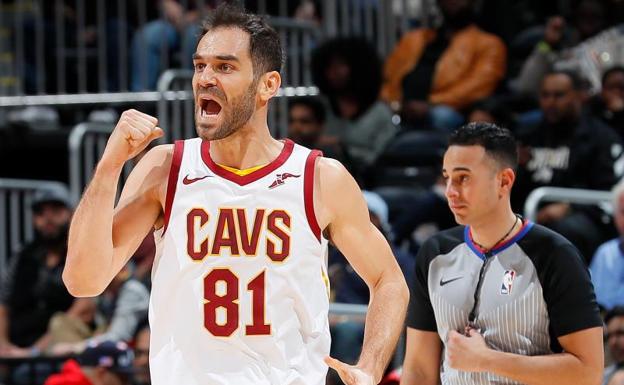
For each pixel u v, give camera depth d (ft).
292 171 28.96
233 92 28.25
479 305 34.35
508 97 77.00
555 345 33.94
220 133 28.30
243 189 28.55
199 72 28.66
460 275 34.83
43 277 64.95
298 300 28.27
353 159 72.69
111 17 82.43
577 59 77.30
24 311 64.95
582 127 65.92
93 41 82.89
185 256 28.25
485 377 34.22
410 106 75.56
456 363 33.32
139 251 62.23
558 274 33.40
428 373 35.96
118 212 28.91
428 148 72.84
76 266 27.53
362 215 29.89
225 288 27.99
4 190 73.41
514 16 87.25
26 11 85.92
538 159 66.54
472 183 34.12
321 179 29.17
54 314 64.69
